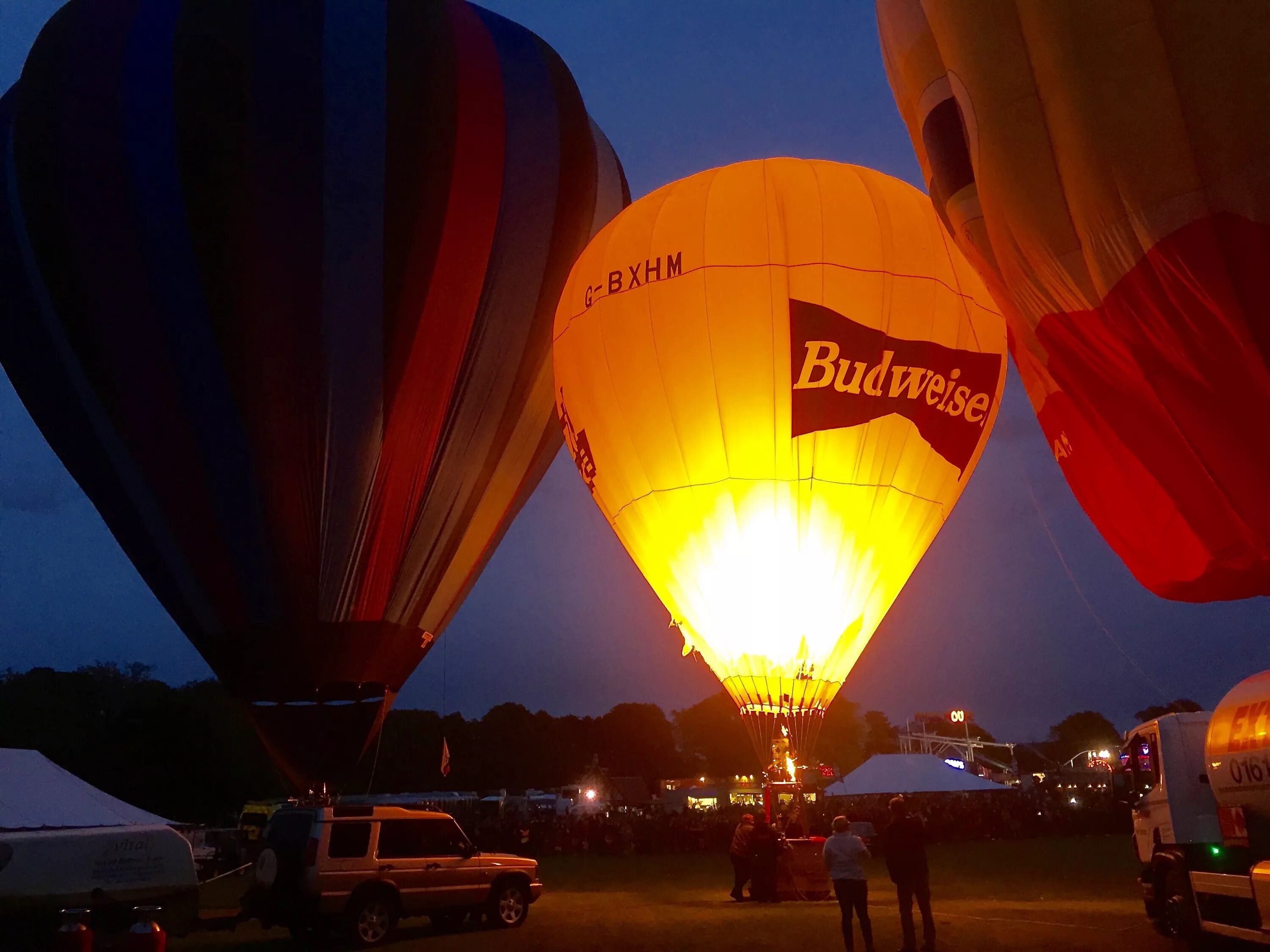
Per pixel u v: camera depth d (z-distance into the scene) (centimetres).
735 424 1293
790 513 1286
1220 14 677
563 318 1490
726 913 1316
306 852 1102
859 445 1287
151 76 1678
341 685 1619
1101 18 715
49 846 1051
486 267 1723
